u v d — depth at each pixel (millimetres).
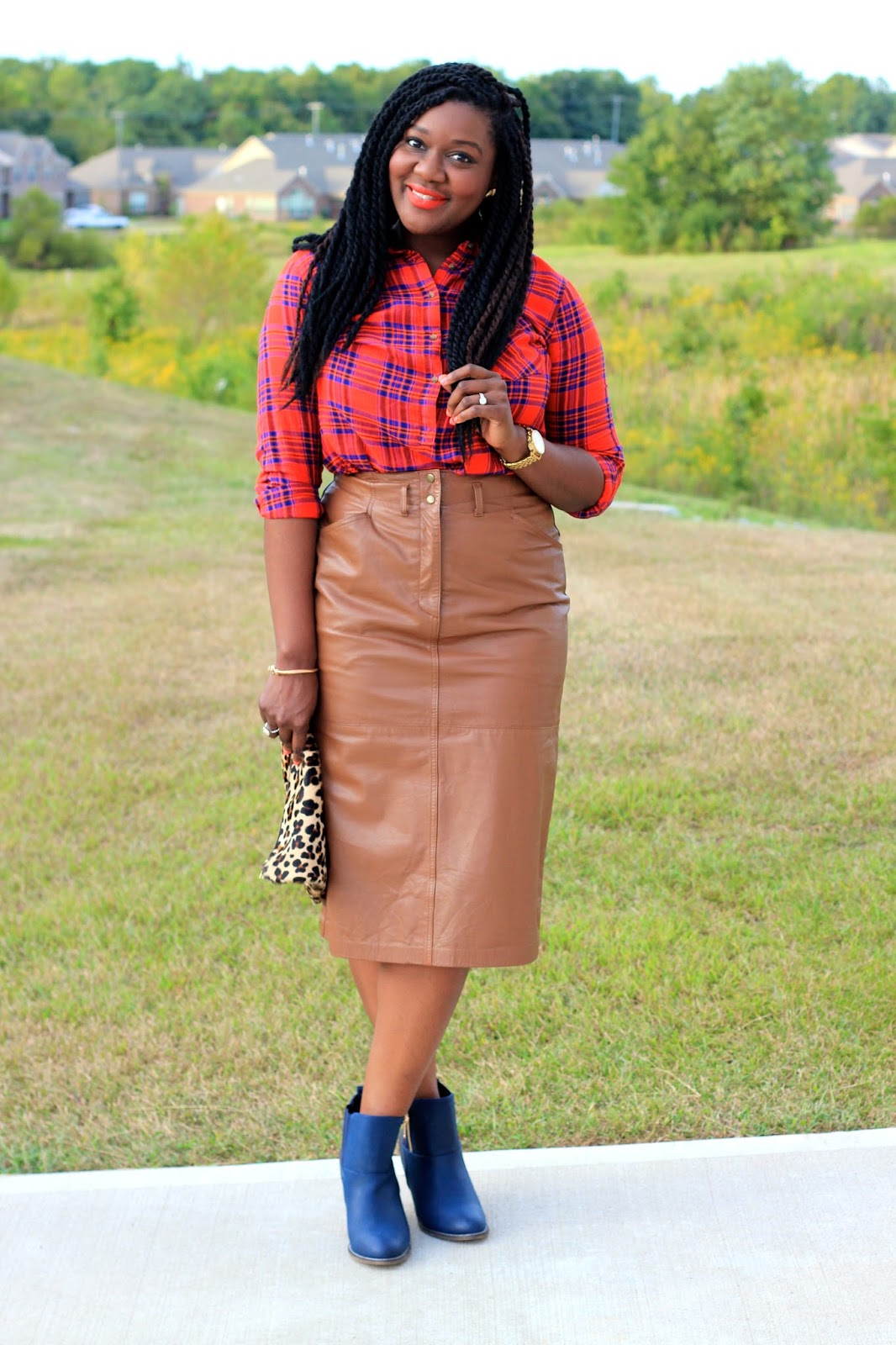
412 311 2125
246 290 23656
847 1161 2557
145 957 3729
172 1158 2795
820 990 3375
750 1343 2076
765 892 3996
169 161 59656
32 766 5227
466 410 2062
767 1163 2555
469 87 2055
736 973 3479
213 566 8820
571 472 2223
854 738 5262
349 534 2197
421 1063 2258
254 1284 2229
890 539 10195
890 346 14820
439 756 2180
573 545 9531
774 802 4680
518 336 2184
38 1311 2170
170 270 23516
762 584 8125
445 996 2225
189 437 15156
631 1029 3236
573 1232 2363
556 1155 2605
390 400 2131
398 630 2178
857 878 4055
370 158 2100
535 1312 2152
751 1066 3053
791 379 14461
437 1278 2238
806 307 15555
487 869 2164
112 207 58812
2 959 3770
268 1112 2949
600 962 3598
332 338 2133
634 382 15375
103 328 23438
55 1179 2547
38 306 25141
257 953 3713
